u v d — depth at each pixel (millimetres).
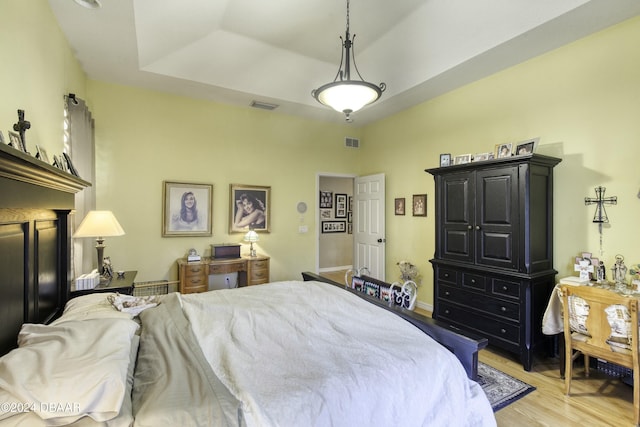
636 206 2473
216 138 4414
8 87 1622
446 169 3342
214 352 1448
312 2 2961
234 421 972
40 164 1243
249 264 4238
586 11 2363
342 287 2578
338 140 5457
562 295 2314
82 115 2961
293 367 1314
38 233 1508
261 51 3740
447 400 1393
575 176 2812
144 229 3971
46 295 1667
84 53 3021
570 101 2836
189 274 3871
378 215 5051
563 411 2102
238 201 4562
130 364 1229
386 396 1251
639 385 1951
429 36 3258
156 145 4031
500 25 2768
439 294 3445
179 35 3141
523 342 2670
